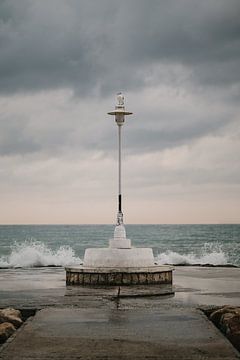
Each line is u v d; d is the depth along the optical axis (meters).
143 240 88.88
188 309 11.27
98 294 13.64
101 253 16.44
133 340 8.51
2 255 53.59
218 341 8.44
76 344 8.27
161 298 13.03
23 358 7.53
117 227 17.11
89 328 9.36
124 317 10.35
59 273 20.73
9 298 13.01
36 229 150.62
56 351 7.89
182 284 16.09
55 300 12.62
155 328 9.35
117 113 17.56
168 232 118.00
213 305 11.86
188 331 9.11
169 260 37.19
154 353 7.79
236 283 16.44
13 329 9.78
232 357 7.59
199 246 74.38
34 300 12.64
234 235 100.88
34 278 18.34
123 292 14.00
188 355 7.69
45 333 8.98
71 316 10.46
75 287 15.27
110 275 15.87
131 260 16.34
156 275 16.14
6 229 152.38
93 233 116.81
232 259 52.03
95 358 7.55
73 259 35.38
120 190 17.42
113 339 8.57
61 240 92.75
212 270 21.98
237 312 10.41
